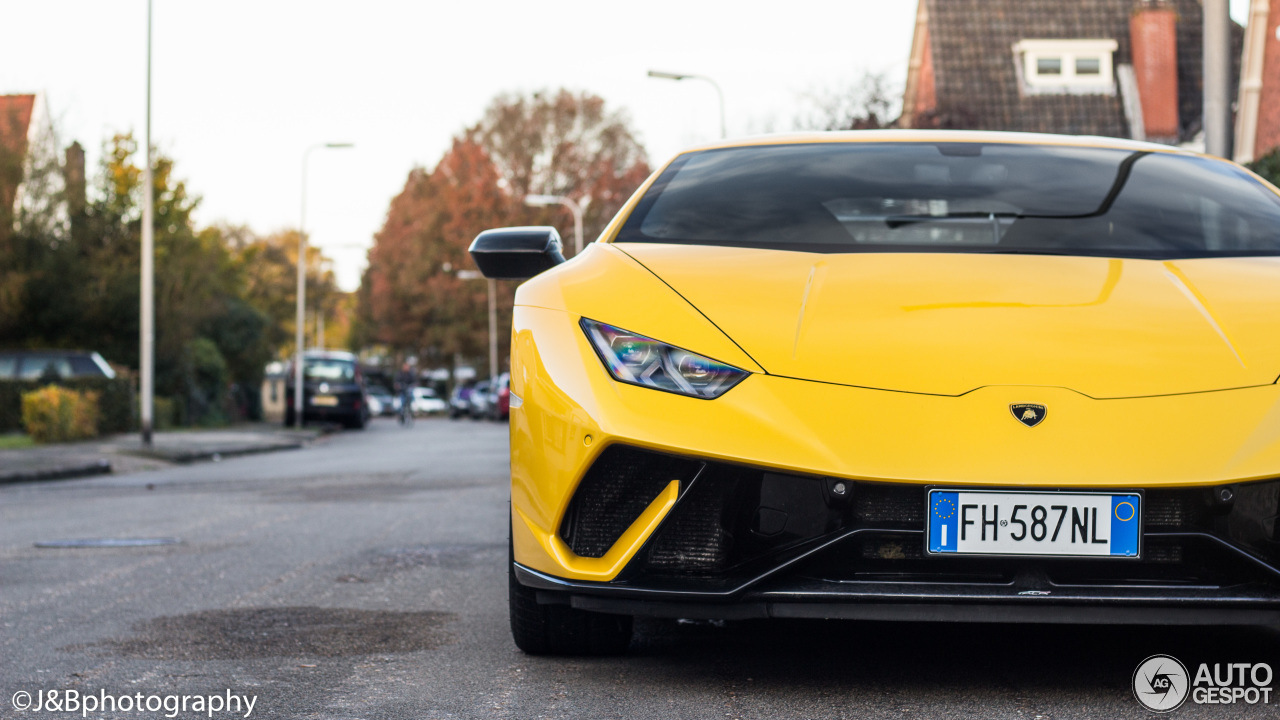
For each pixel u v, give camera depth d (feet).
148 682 10.47
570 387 9.19
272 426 102.42
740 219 11.48
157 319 84.33
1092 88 92.12
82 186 80.89
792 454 8.54
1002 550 8.36
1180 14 96.48
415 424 137.69
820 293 9.56
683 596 8.80
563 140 184.44
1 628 13.12
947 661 10.48
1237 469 8.26
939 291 9.56
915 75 96.17
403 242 212.43
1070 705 8.98
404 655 11.35
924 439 8.45
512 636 12.10
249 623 13.19
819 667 10.31
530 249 11.89
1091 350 8.82
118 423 72.28
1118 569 8.44
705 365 8.98
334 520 24.35
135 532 22.95
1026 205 11.63
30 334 79.71
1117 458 8.30
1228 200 11.86
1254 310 9.36
